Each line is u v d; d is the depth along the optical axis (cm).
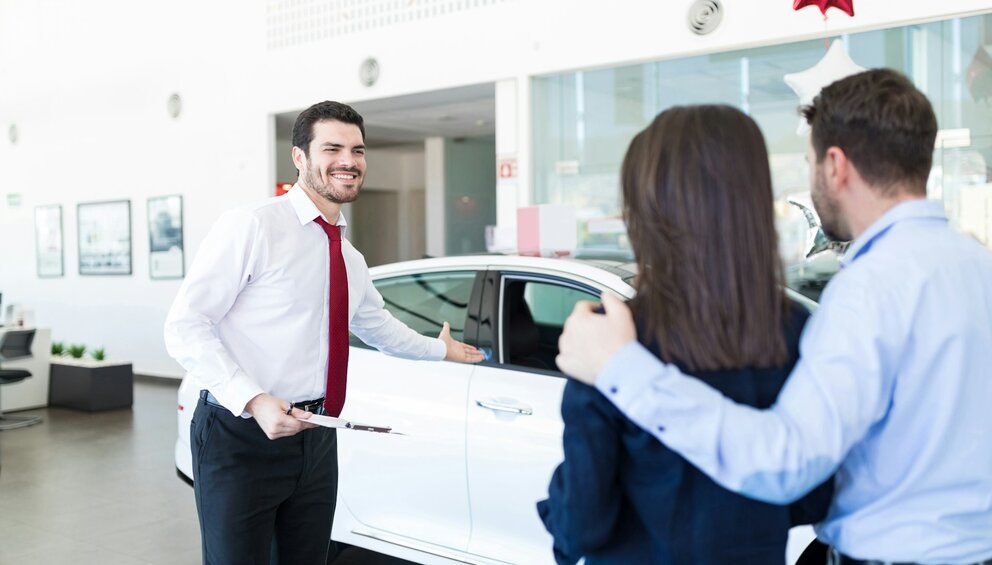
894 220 112
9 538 413
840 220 120
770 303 106
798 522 118
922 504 107
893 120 111
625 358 98
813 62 570
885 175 113
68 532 422
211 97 947
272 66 884
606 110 665
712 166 105
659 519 105
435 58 754
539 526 279
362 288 231
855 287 105
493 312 312
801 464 94
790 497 97
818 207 122
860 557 110
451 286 329
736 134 107
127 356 1064
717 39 598
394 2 779
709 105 111
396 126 1016
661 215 107
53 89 1143
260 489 204
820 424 96
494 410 292
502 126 715
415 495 310
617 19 645
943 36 525
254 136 909
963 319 105
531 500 280
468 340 314
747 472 95
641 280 110
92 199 1100
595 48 658
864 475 109
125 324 1065
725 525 104
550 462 277
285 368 206
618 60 646
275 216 204
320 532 220
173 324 192
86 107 1098
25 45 1180
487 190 1184
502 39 709
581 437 104
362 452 323
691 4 609
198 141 964
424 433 307
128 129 1044
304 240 208
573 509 104
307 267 208
